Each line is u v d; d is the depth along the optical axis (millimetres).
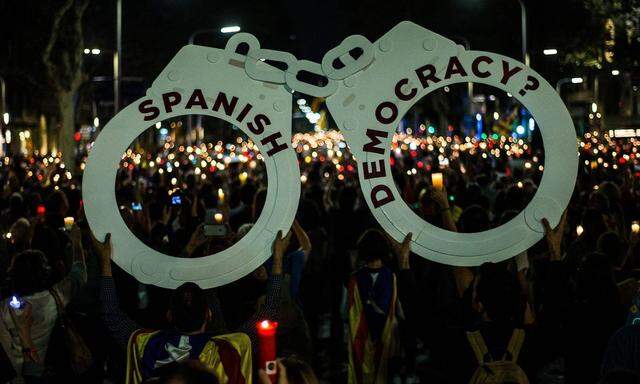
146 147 40531
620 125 48375
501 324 5633
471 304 6398
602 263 6941
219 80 6348
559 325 5836
